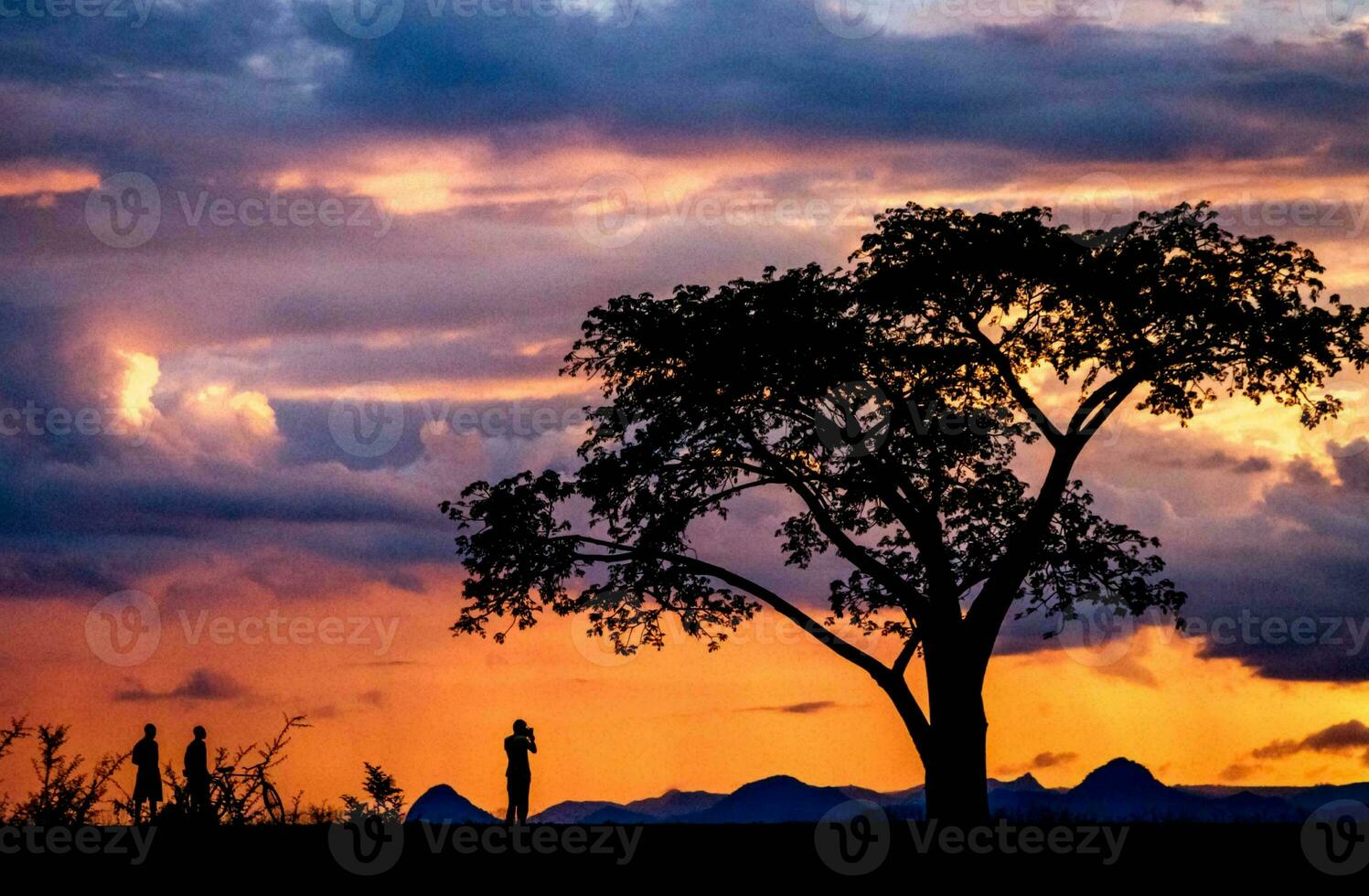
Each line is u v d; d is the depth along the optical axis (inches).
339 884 917.2
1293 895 909.2
